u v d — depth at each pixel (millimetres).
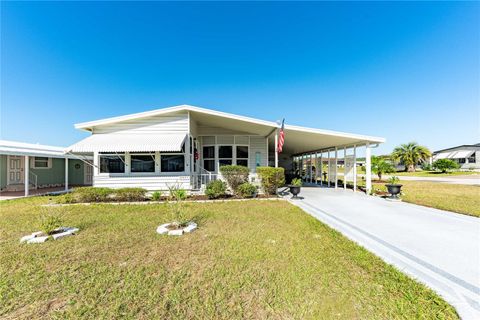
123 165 14172
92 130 14414
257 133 17969
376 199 13305
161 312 3287
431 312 3254
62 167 22797
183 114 14492
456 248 5645
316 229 7215
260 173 14438
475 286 3936
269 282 4051
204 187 15102
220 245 5855
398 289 3818
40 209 10500
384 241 6137
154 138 13891
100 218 8789
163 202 12047
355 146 16828
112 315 3229
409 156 53062
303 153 29156
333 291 3773
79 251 5543
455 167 44719
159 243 6051
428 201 12711
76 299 3604
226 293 3736
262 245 5840
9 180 18203
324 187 20453
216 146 17938
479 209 10430
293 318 3150
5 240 6379
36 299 3609
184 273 4410
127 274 4387
